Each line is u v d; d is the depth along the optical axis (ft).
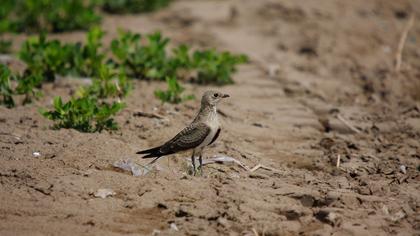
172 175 36.91
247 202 33.99
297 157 44.21
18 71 56.44
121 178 35.81
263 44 73.41
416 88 62.54
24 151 38.88
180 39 73.82
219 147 43.57
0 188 34.04
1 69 51.60
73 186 34.42
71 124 44.21
